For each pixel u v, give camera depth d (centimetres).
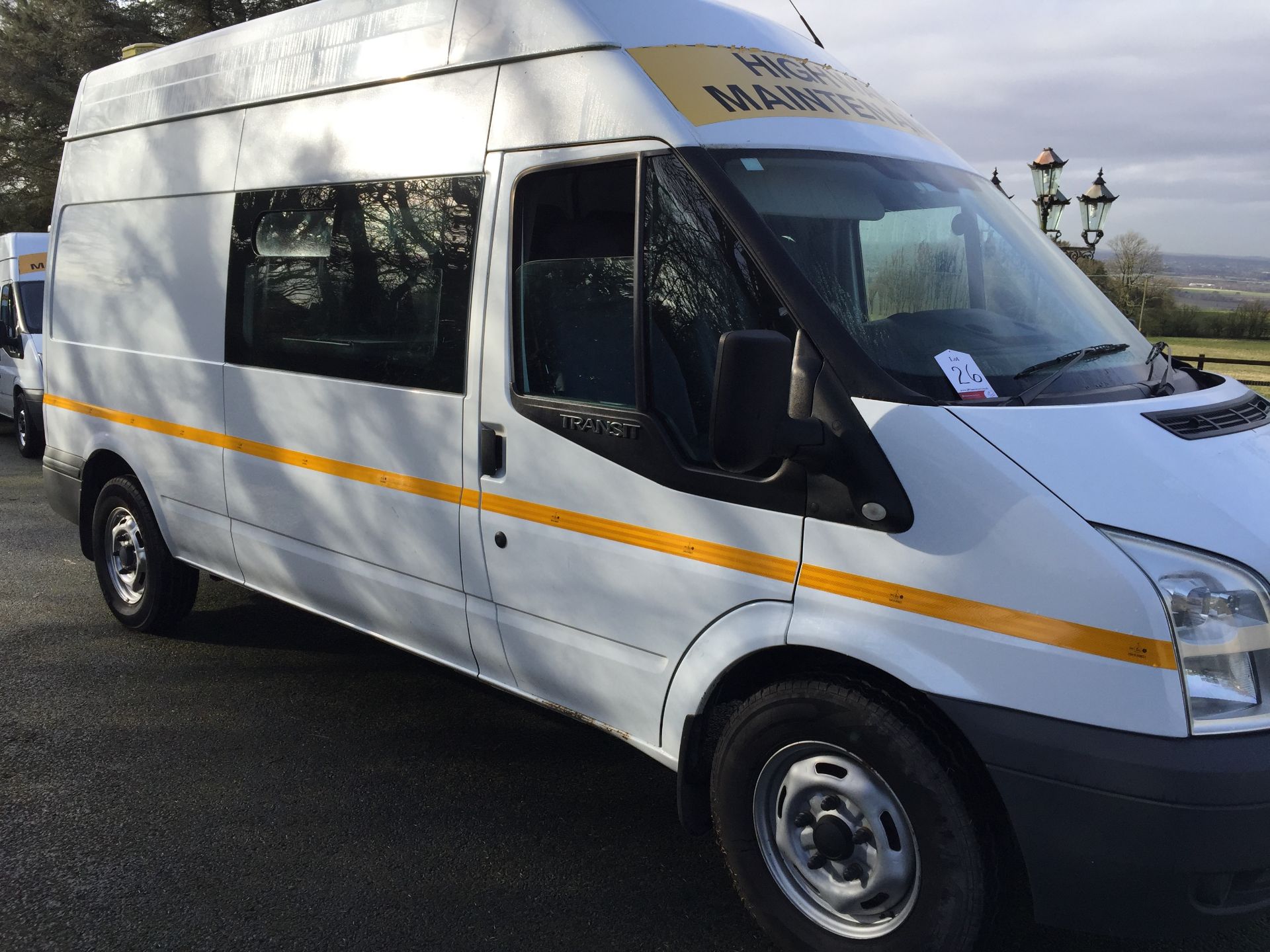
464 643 367
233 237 443
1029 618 237
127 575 550
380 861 336
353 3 393
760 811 287
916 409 254
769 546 275
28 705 455
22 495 920
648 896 321
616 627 314
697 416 289
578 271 316
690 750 297
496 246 336
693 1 331
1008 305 315
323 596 422
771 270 273
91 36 2273
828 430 259
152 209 495
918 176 330
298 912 307
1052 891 242
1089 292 348
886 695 260
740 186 286
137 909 307
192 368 469
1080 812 232
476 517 349
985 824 253
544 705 350
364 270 384
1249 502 245
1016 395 270
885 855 264
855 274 290
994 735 240
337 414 397
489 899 317
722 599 285
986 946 262
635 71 304
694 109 298
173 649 525
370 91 383
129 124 514
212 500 468
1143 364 311
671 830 360
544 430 324
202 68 468
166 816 362
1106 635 229
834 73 350
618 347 307
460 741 425
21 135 2472
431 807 371
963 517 245
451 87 353
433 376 359
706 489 286
